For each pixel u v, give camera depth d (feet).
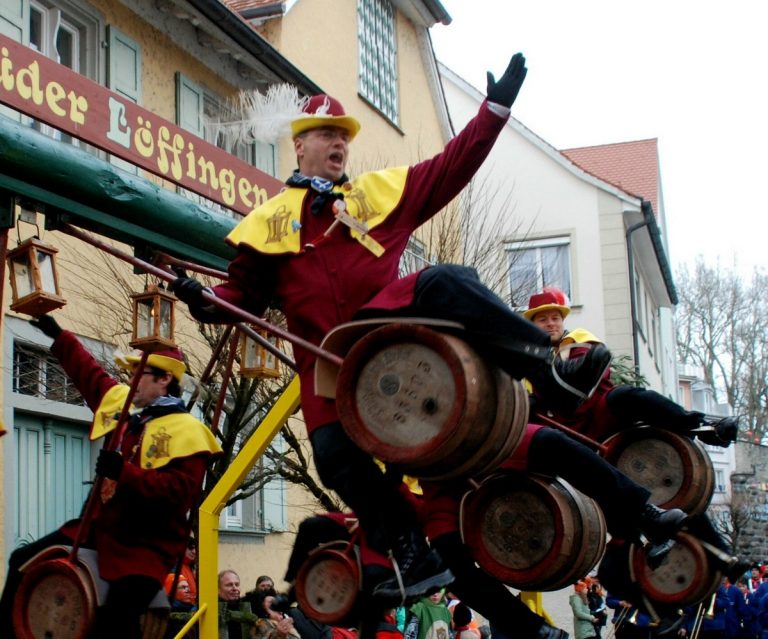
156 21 42.80
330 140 15.01
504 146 83.20
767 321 172.96
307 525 17.70
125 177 19.38
